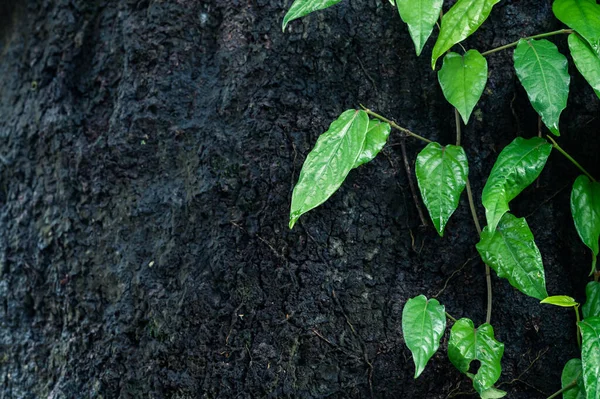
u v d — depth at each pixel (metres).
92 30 1.15
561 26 1.04
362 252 1.05
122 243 1.10
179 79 1.08
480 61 0.99
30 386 1.15
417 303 0.99
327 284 1.04
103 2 1.14
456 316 1.05
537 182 1.05
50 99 1.15
